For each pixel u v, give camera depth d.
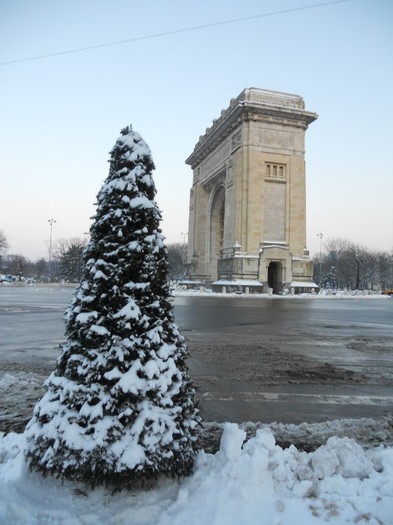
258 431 4.68
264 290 54.31
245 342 14.40
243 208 56.03
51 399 4.26
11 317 22.30
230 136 61.19
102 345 4.21
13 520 3.57
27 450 4.15
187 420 4.38
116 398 4.02
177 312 26.53
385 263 120.56
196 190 77.38
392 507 3.76
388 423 6.44
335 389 8.61
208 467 4.23
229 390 8.36
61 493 3.91
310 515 3.67
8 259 173.12
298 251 57.16
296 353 12.57
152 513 3.66
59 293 55.84
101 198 4.70
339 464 4.50
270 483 3.99
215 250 72.25
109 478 3.91
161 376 4.22
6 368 9.82
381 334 17.55
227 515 3.57
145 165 4.88
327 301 47.28
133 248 4.40
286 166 58.06
